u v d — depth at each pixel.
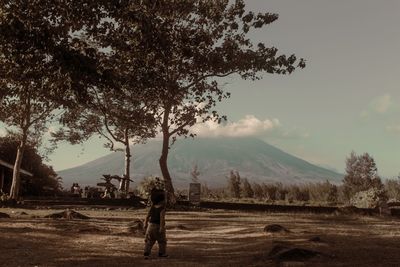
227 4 33.81
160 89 18.61
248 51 34.66
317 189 52.00
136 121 25.94
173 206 31.14
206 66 30.45
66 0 15.09
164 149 34.75
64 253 11.75
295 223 21.02
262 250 12.09
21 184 51.03
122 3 15.38
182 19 30.16
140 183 34.59
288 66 34.38
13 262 10.41
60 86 15.98
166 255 11.45
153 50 17.11
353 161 51.44
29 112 38.31
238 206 32.69
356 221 22.75
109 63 17.47
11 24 13.93
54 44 14.59
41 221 18.81
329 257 10.66
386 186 53.06
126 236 15.16
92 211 28.22
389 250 12.00
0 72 16.11
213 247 13.23
